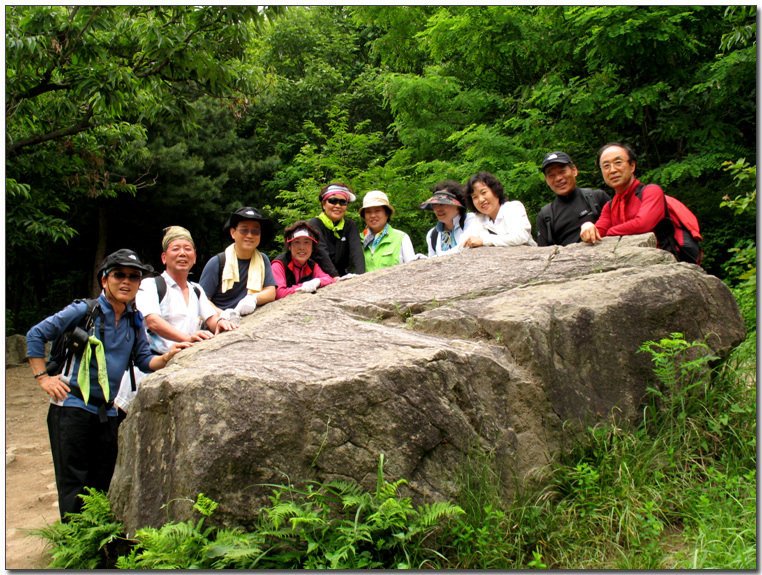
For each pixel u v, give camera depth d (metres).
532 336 3.03
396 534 2.40
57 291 18.27
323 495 2.49
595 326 3.18
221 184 15.86
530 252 4.13
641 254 3.64
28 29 6.27
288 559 2.38
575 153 10.38
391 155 13.37
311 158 11.56
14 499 4.57
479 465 2.69
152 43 6.89
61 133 7.59
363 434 2.53
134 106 8.10
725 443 3.12
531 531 2.61
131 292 3.44
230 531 2.39
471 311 3.34
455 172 9.93
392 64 15.70
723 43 7.04
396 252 5.06
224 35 7.22
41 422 6.80
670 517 2.74
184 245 3.76
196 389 2.51
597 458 2.93
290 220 10.66
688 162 8.93
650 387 3.21
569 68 10.88
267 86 8.50
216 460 2.41
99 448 3.52
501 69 12.12
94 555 2.92
